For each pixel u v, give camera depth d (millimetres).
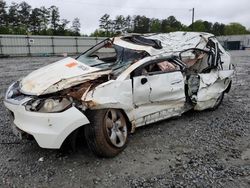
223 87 6273
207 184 3076
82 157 3725
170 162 3623
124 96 3881
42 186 3037
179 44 5969
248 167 3492
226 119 5555
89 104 3410
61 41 37156
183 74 5090
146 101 4309
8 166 3479
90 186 3037
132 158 3727
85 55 5199
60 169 3410
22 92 3705
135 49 4777
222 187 3016
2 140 4312
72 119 3330
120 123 3887
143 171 3379
